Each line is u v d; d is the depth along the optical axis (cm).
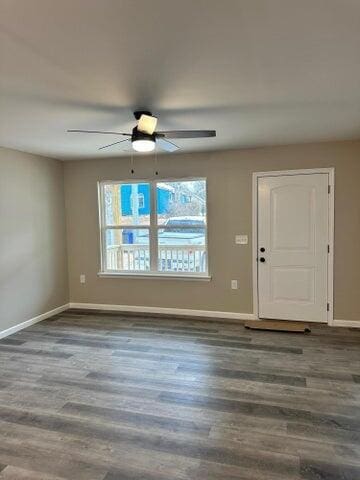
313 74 224
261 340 396
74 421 246
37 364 342
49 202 507
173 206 505
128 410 258
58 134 366
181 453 211
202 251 498
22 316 454
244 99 268
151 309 516
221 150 464
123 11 152
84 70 213
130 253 535
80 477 193
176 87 242
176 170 487
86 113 296
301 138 403
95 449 216
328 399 269
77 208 536
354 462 201
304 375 309
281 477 190
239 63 206
